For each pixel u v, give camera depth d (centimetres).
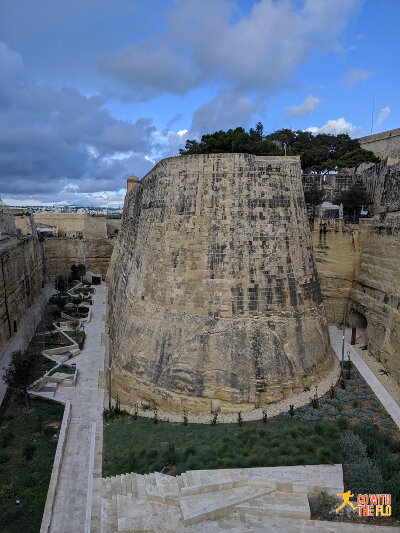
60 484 2341
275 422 2655
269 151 4566
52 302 6341
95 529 1930
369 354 3756
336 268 4584
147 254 3397
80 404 3253
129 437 2669
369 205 5044
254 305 3006
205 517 1791
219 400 2872
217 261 3023
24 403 3294
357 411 2720
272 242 3100
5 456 2600
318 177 5581
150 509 1911
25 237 6316
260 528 1730
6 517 2086
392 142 6812
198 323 2969
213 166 3134
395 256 3516
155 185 3584
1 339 4338
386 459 2089
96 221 8881
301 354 3080
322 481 1934
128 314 3406
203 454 2294
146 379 3059
